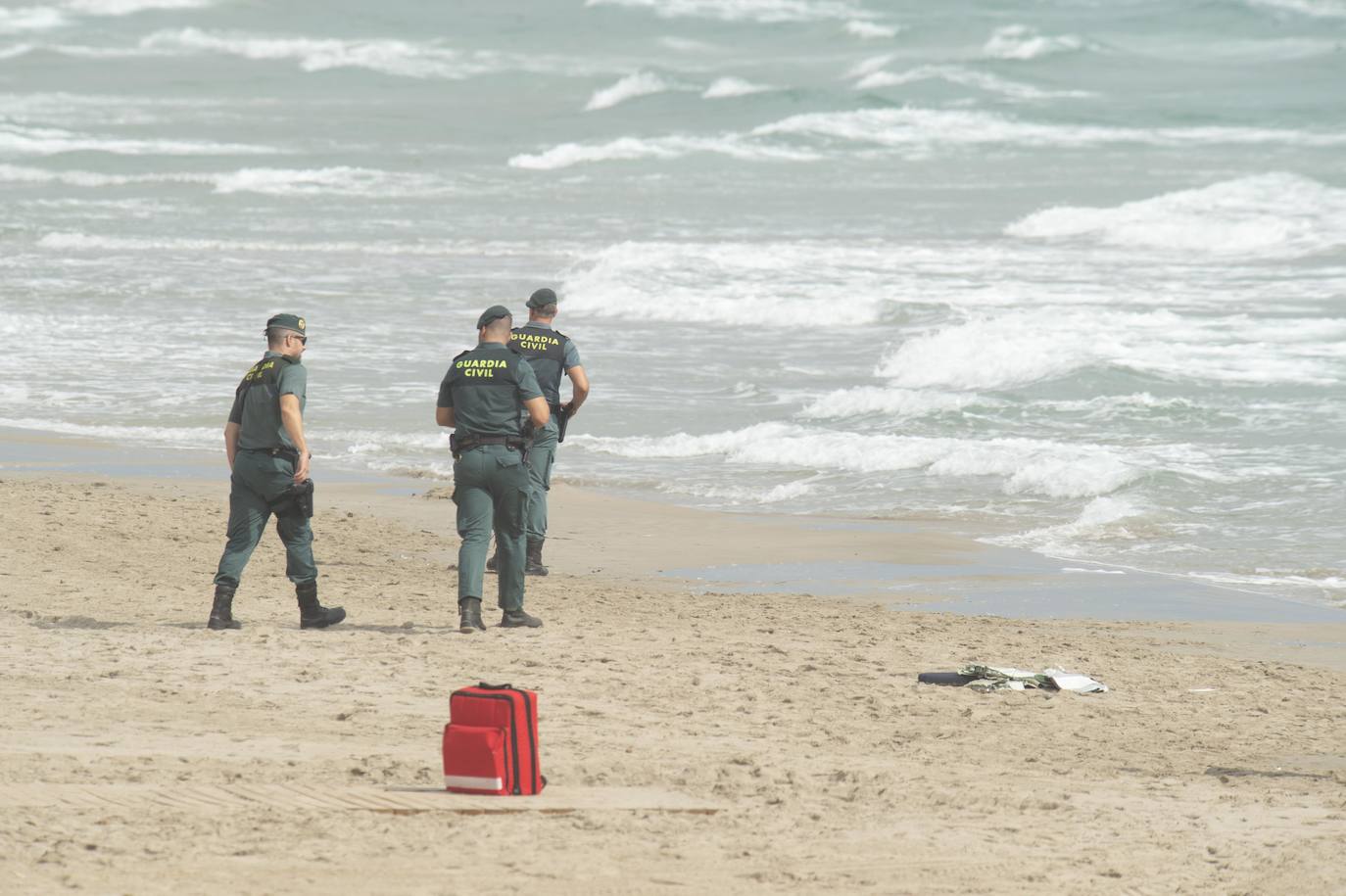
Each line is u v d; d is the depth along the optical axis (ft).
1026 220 455.63
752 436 207.00
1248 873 60.59
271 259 405.18
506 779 67.15
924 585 137.18
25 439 205.98
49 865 54.85
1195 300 320.70
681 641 109.50
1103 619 124.67
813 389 243.19
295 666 95.86
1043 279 356.79
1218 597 132.77
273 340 108.99
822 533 159.43
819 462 196.03
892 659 106.11
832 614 122.83
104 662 94.89
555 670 98.12
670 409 229.04
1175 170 615.57
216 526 154.40
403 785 68.18
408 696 88.63
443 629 112.16
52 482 176.76
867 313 308.60
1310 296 322.75
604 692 92.38
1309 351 258.16
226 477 183.73
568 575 139.33
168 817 61.31
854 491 181.06
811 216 492.54
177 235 455.22
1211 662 108.58
